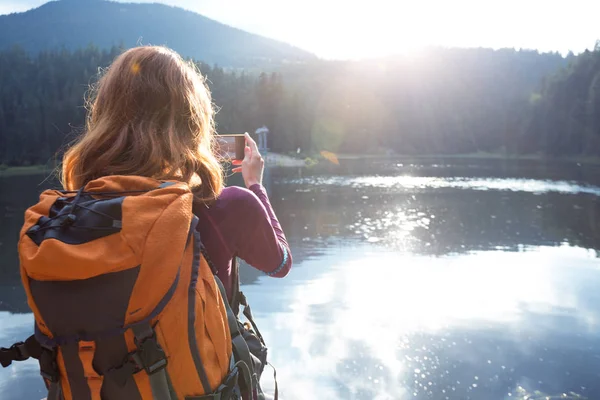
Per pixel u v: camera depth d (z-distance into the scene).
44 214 0.84
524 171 53.84
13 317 6.82
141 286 0.77
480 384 4.77
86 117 1.07
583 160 90.44
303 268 9.64
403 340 5.84
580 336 6.06
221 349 0.87
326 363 5.21
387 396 4.42
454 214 19.17
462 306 7.27
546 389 4.67
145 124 0.94
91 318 0.76
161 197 0.82
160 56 0.99
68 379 0.81
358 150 115.94
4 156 80.25
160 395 0.80
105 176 0.90
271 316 6.71
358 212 19.58
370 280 8.65
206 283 0.87
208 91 1.09
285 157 88.12
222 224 0.97
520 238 13.76
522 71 173.50
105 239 0.77
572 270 9.74
